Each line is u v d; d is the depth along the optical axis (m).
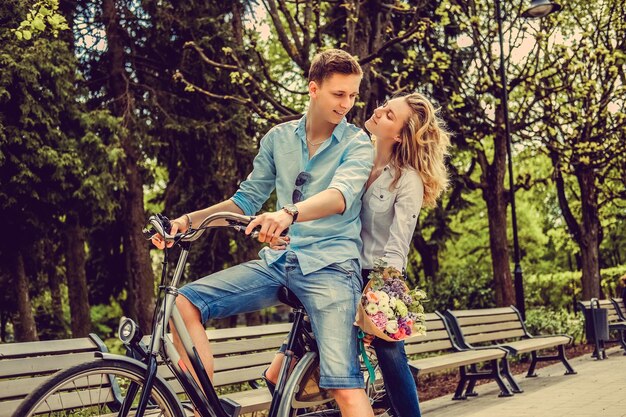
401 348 3.66
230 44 18.08
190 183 19.77
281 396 3.45
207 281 3.38
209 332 5.50
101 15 19.52
